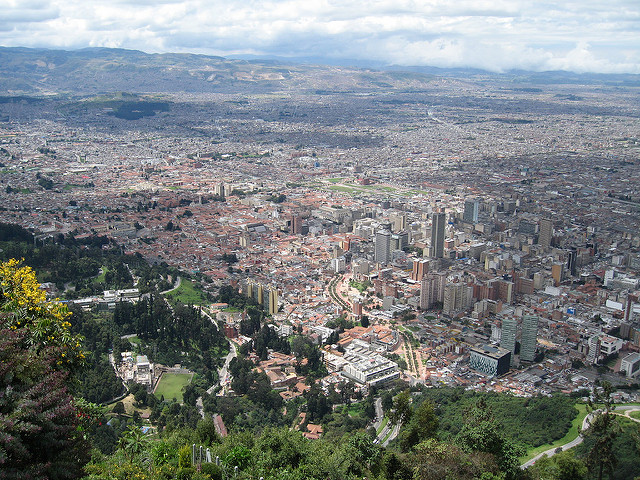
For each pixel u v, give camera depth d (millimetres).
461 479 178500
